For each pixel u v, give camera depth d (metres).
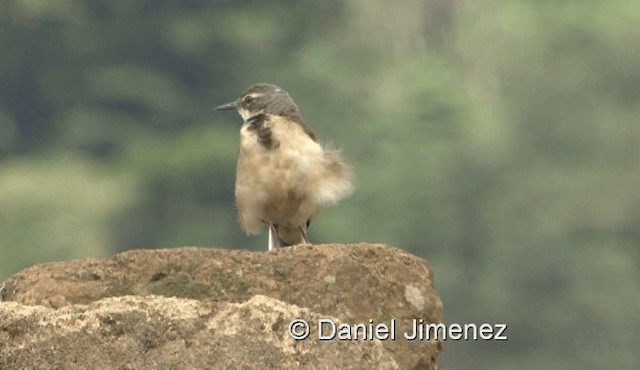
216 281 10.24
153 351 9.74
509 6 52.06
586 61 51.03
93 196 44.62
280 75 52.34
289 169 12.66
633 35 51.34
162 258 10.27
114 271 10.23
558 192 47.62
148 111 51.34
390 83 51.97
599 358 43.78
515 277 45.53
